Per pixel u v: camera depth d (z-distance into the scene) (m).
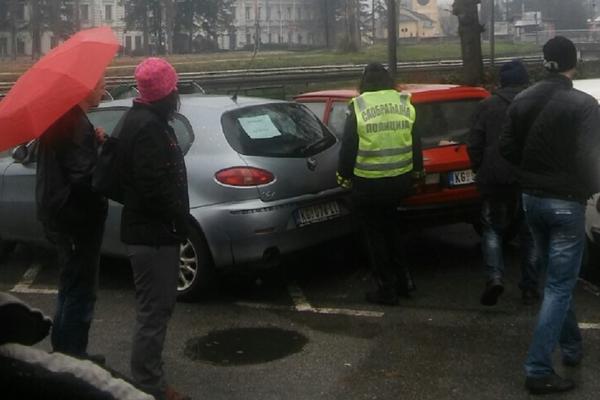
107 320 6.75
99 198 5.14
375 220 6.73
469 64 21.06
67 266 5.21
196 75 31.67
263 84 31.38
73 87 3.57
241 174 6.77
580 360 5.51
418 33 99.94
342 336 6.22
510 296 7.05
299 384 5.37
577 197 4.89
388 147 6.40
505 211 6.56
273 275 7.87
